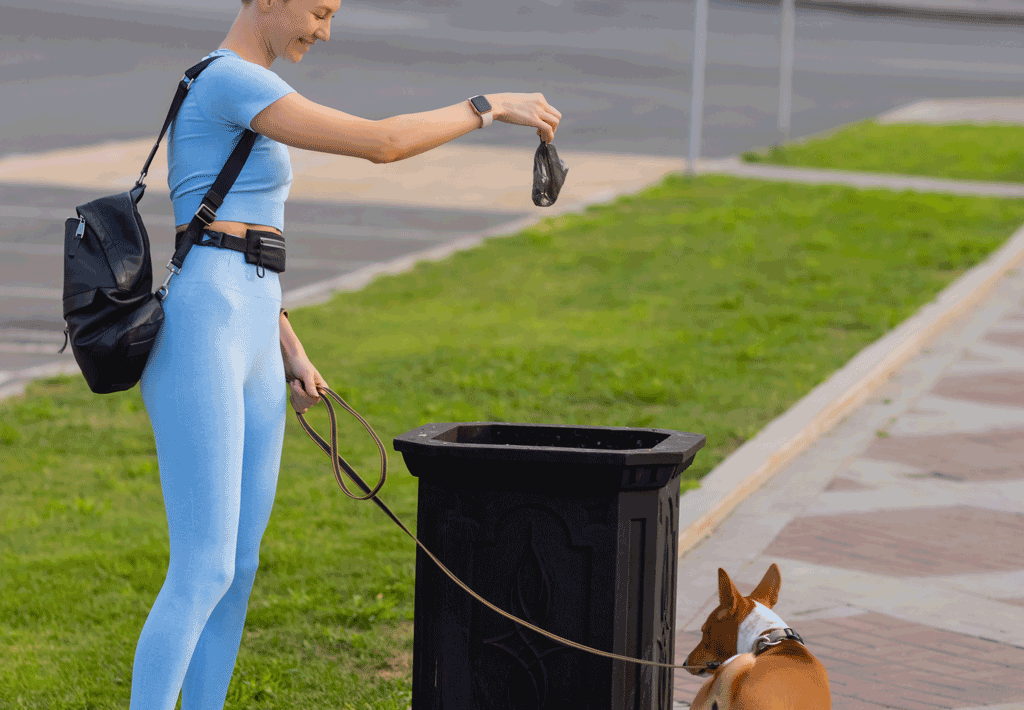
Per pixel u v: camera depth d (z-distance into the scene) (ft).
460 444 12.19
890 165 94.68
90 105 107.65
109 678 17.28
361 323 46.83
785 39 108.78
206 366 12.25
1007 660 18.29
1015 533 24.39
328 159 92.12
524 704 12.39
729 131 112.06
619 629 12.19
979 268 56.03
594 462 11.80
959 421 33.22
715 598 20.70
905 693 17.03
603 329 45.68
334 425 14.07
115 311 11.93
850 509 25.85
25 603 20.38
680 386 36.50
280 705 16.49
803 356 40.06
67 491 27.30
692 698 16.98
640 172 89.97
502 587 12.34
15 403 35.09
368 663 18.07
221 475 12.35
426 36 161.89
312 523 24.70
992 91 149.59
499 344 42.93
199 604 12.35
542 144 13.08
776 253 61.21
